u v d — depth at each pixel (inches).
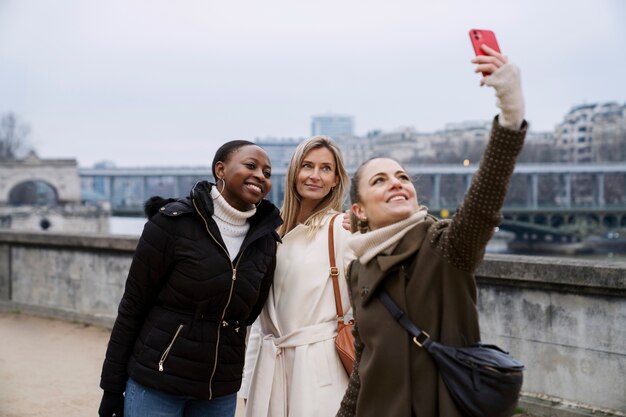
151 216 117.2
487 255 212.8
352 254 128.3
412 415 87.3
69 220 3558.1
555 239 3051.2
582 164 3587.6
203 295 112.5
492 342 208.8
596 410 187.0
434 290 88.0
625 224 3080.7
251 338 142.0
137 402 113.8
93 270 338.3
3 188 3821.4
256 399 131.5
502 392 83.0
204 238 113.6
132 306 114.9
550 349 196.7
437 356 85.7
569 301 192.5
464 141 5541.3
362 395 90.7
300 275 132.0
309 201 140.3
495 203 81.1
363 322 92.7
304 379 126.7
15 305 372.2
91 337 309.1
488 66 79.4
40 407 208.4
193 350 112.5
